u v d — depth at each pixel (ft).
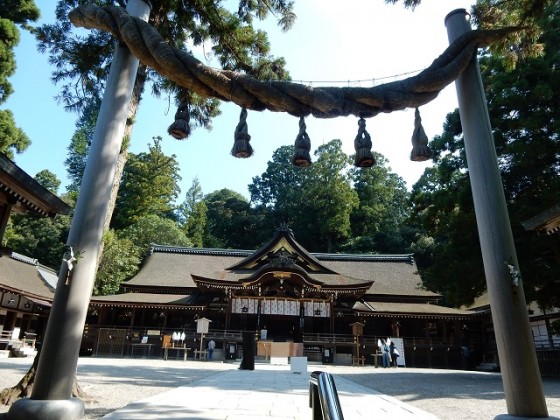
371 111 12.33
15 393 18.65
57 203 22.61
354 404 20.89
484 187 14.03
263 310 78.33
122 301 76.89
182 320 82.23
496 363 70.85
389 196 177.99
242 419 14.94
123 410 16.12
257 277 76.59
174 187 156.04
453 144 47.09
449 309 82.17
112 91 15.12
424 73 12.59
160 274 96.22
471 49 13.84
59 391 12.23
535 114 40.37
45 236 122.31
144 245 127.54
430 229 48.88
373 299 90.38
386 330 82.99
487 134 14.55
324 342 74.23
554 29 43.09
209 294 83.35
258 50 28.09
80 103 27.63
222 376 35.91
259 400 20.38
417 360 74.08
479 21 19.56
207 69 11.57
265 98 11.54
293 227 168.45
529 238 39.83
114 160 14.75
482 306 78.28
